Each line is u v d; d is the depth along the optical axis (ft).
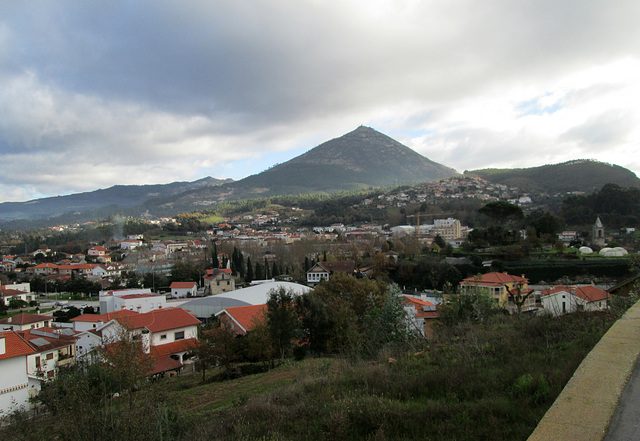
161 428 23.13
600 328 27.22
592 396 10.55
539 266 181.47
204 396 41.88
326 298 112.68
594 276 172.45
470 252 220.23
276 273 256.32
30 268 316.40
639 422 9.26
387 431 17.74
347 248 310.86
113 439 21.61
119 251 388.57
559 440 8.97
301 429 20.45
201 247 364.17
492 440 15.20
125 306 151.64
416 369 25.88
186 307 141.08
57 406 26.45
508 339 29.32
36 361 87.76
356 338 51.44
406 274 210.59
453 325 46.70
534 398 17.63
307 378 31.76
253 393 38.81
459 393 20.52
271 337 66.64
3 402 67.21
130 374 32.37
